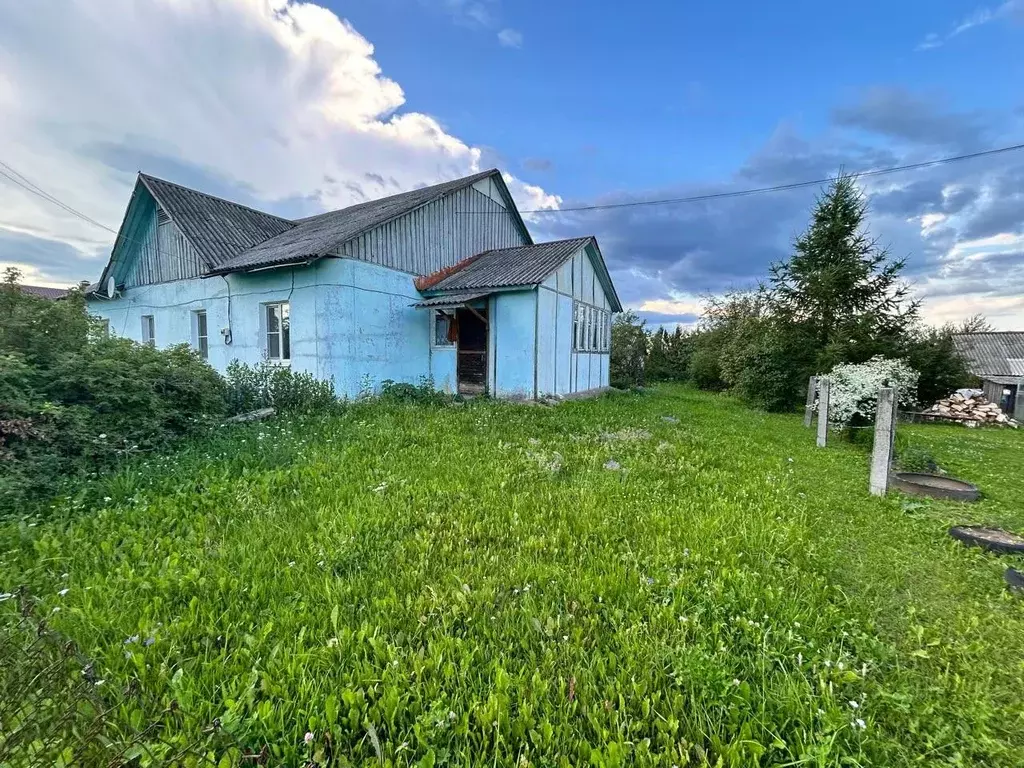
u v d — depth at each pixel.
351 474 4.79
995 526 4.05
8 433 3.95
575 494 4.39
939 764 1.61
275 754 1.54
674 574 2.84
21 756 1.32
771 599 2.53
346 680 1.87
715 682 1.86
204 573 2.73
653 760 1.53
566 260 12.16
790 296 16.61
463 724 1.65
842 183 15.94
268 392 8.01
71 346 5.19
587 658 2.06
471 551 3.10
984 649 2.23
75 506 3.63
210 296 11.92
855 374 9.19
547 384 11.87
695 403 15.91
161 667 1.87
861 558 3.34
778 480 5.32
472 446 6.30
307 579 2.64
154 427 5.17
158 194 12.16
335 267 9.79
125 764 1.43
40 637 1.65
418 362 11.98
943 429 13.66
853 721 1.70
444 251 13.02
